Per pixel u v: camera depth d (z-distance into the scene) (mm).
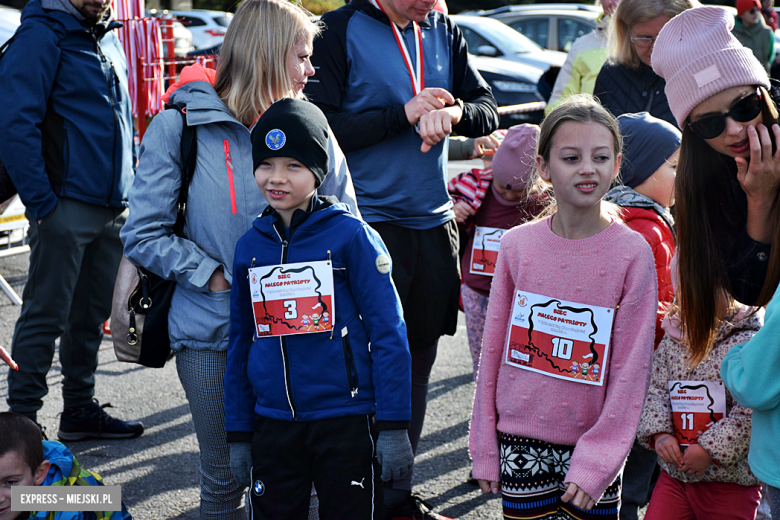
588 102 2273
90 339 3879
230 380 2385
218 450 2600
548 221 2357
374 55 3014
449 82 3246
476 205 3672
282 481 2326
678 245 2297
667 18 3391
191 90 2518
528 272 2320
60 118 3553
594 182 2191
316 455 2295
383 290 2271
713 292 2238
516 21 14180
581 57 4527
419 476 3600
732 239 2221
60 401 4391
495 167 3520
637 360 2184
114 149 3721
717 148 2121
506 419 2346
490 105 3297
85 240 3643
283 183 2230
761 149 2020
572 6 14547
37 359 3568
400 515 3062
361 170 3064
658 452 2428
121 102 3799
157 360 2623
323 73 3000
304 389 2268
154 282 2574
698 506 2428
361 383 2283
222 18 16078
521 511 2318
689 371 2402
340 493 2283
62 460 2416
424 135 2898
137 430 3977
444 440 3967
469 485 3518
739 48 2072
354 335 2291
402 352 2252
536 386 2285
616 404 2174
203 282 2430
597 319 2225
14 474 2273
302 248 2291
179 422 4160
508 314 2402
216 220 2480
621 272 2213
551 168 2252
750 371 1865
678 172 2268
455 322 3305
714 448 2301
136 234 2449
